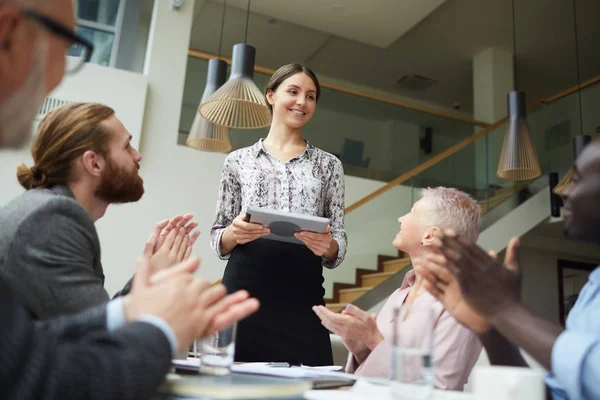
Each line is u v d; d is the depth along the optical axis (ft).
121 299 2.21
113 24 17.66
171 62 17.60
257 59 28.35
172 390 1.96
